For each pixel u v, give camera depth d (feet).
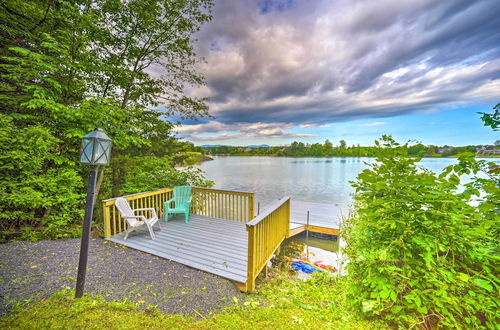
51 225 13.33
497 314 4.07
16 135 12.48
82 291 6.94
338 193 47.44
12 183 12.13
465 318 4.31
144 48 23.49
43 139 13.35
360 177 5.75
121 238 13.48
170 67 25.43
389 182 5.43
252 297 8.50
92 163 6.62
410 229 5.01
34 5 13.89
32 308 6.20
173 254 11.37
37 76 13.20
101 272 9.05
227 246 12.43
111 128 16.60
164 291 8.02
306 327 5.89
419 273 5.16
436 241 4.62
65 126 14.78
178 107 27.20
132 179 21.67
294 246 20.17
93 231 15.48
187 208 17.11
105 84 20.53
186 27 24.04
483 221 4.28
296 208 29.60
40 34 15.05
